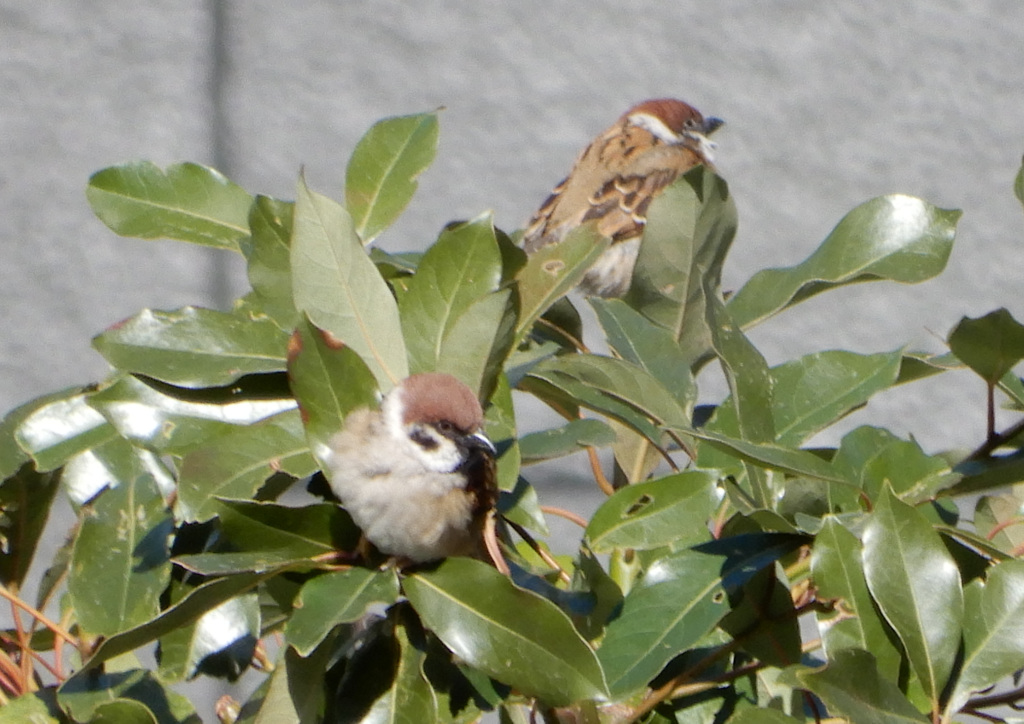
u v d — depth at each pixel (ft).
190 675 14.20
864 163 47.26
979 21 48.24
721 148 46.73
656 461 16.78
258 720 12.85
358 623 14.44
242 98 45.14
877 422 45.11
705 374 43.70
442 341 14.67
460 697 13.23
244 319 14.73
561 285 15.14
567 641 12.21
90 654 14.53
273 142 45.03
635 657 12.89
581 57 46.80
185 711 14.15
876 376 15.80
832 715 13.02
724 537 14.14
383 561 13.56
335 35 45.70
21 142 44.16
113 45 44.96
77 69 44.80
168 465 15.79
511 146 46.06
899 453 14.64
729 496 13.97
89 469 14.98
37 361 43.14
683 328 17.56
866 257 16.24
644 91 46.78
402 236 45.16
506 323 14.19
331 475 13.55
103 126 44.55
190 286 43.96
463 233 14.80
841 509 15.11
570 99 46.52
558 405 17.08
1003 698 13.37
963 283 46.80
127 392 14.53
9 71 44.60
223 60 45.21
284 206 15.02
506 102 46.21
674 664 14.06
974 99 47.85
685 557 13.56
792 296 16.48
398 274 16.61
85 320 43.42
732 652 13.85
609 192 36.19
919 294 46.55
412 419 13.80
